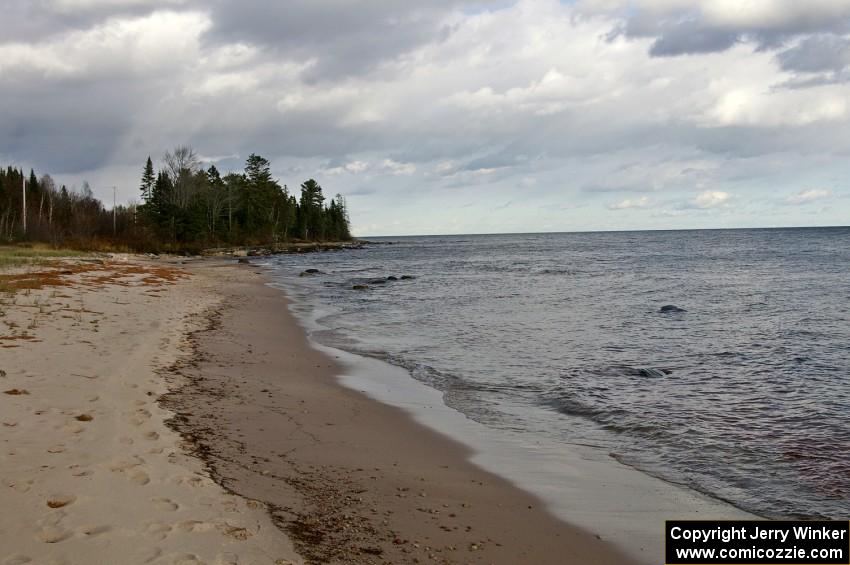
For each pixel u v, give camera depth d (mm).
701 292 30484
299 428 8227
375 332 18078
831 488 6773
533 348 15531
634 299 27547
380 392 10969
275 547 4738
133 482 5602
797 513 6180
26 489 5199
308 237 134125
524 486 6703
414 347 15609
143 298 21781
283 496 5820
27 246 54875
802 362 13766
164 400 8781
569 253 86062
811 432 8758
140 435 6992
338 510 5656
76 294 20016
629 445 8242
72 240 64000
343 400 10117
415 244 158625
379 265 59906
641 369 12727
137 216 80000
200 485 5766
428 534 5312
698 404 10266
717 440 8430
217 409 8656
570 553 5164
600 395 10852
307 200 134875
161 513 5055
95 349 11516
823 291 29969
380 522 5469
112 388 8844
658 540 5488
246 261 62438
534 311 23203
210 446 7027
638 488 6742
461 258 75438
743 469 7352
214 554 4461
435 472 6992
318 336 17203
